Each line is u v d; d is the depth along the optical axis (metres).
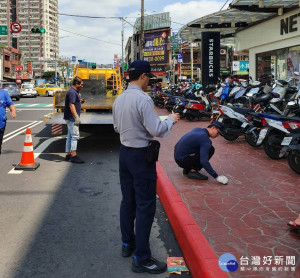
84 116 8.27
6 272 3.13
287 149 5.64
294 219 3.94
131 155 3.09
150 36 69.06
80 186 5.77
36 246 3.64
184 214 3.95
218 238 3.47
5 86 29.84
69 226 4.16
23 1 147.62
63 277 3.06
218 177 5.27
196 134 5.42
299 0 11.66
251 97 10.45
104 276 3.09
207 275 2.78
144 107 2.99
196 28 17.58
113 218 4.43
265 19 15.42
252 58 17.52
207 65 17.86
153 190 3.16
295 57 13.90
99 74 13.91
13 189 5.58
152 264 3.17
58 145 9.38
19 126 13.20
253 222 3.87
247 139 7.85
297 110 7.48
